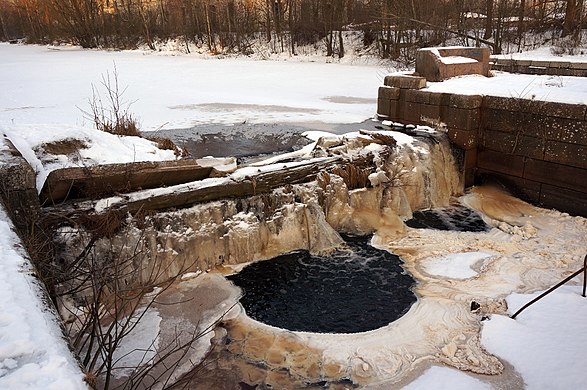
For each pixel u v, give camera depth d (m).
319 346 5.43
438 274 6.98
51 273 5.20
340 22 32.91
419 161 9.44
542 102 8.89
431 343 5.48
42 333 2.46
